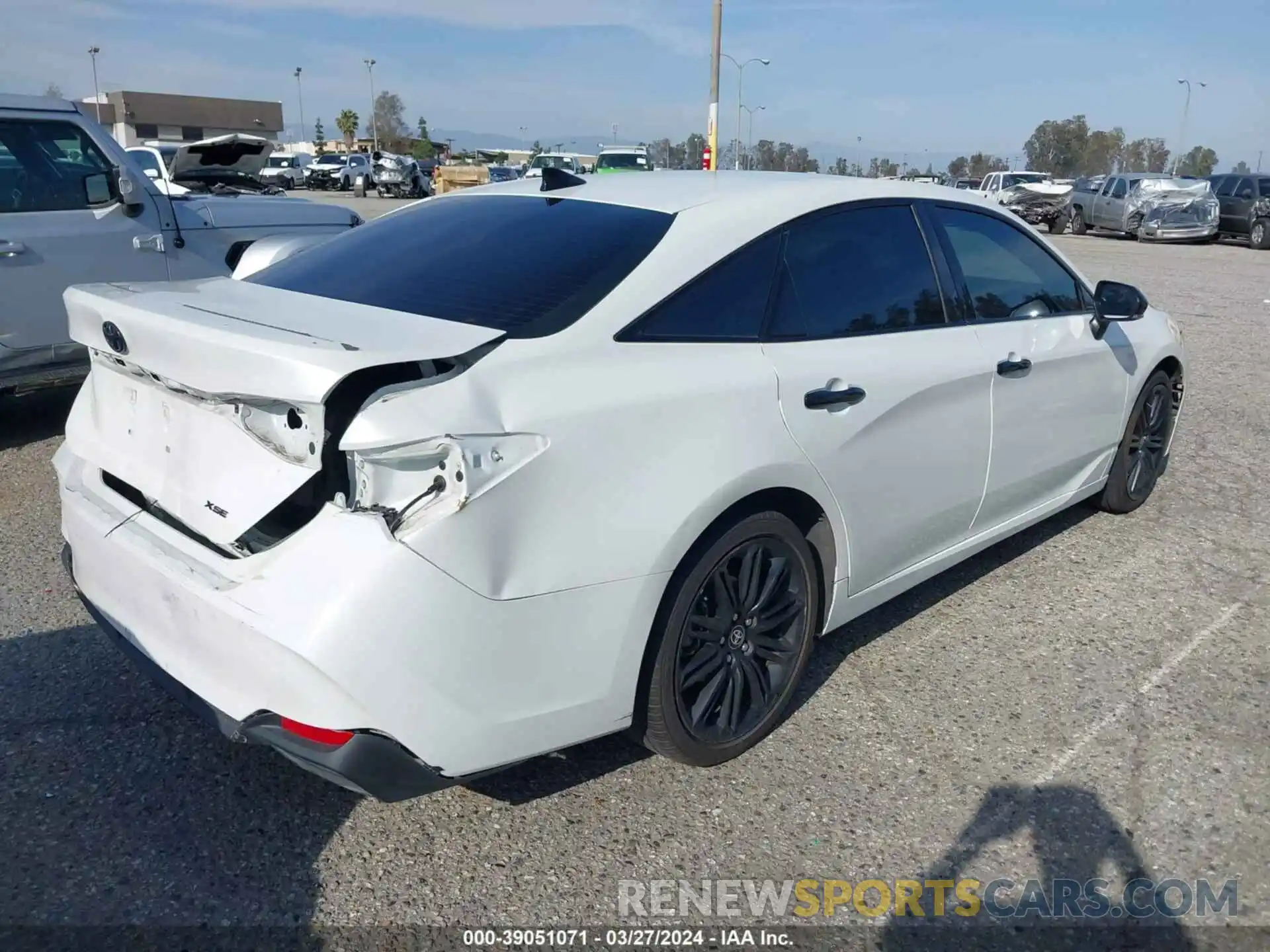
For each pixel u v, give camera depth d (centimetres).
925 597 422
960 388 355
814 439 298
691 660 282
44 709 324
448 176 3397
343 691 216
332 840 269
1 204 575
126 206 621
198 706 246
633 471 251
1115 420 468
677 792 292
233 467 238
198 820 275
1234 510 532
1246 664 371
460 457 217
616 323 264
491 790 291
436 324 248
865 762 307
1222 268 1817
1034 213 2959
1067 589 431
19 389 612
